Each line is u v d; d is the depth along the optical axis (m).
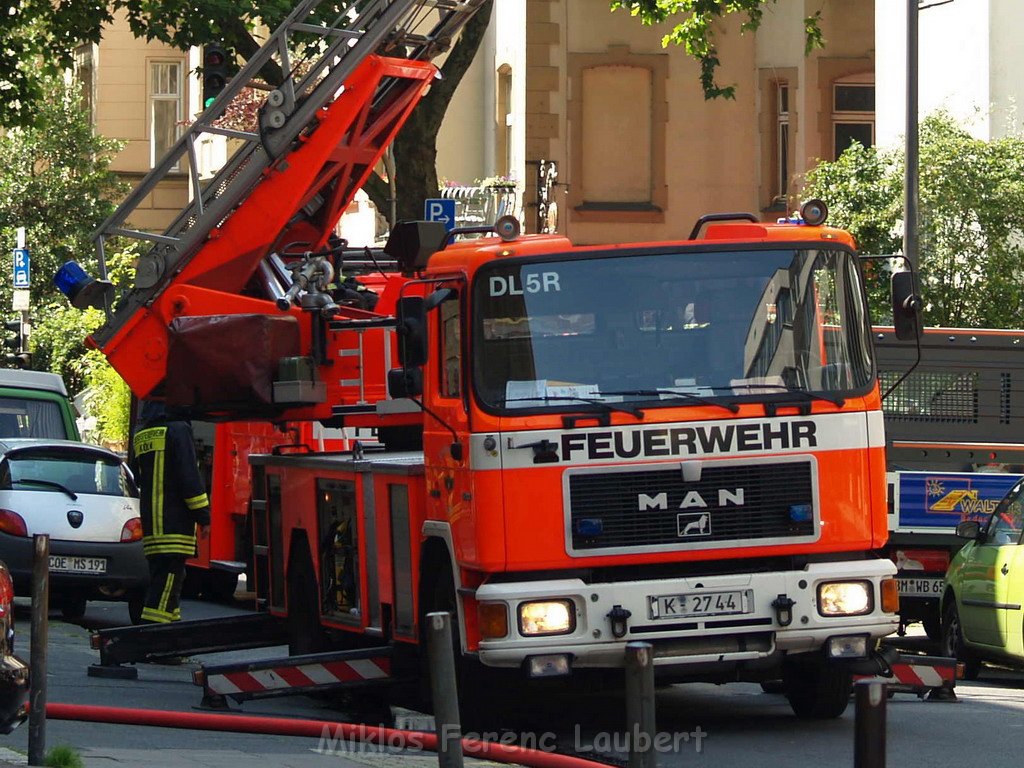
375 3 39.22
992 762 26.12
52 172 117.69
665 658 26.58
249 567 38.12
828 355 27.70
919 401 45.34
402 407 34.91
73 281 38.25
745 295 27.62
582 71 84.12
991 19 65.50
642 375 27.17
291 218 39.50
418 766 24.59
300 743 27.25
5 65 68.50
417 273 35.81
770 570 27.30
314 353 35.41
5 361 106.25
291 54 39.75
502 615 26.30
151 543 38.28
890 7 72.38
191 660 39.28
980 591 38.53
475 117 91.44
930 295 58.59
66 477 47.62
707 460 26.92
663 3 69.56
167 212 120.88
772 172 85.25
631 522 26.72
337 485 32.66
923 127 60.59
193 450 38.38
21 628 44.47
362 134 39.75
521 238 27.58
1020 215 58.75
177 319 35.75
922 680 30.77
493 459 26.61
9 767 22.09
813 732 28.95
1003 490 44.00
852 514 27.36
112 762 23.42
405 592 29.83
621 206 84.38
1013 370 45.34
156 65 134.00
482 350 27.02
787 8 84.56
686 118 84.75
